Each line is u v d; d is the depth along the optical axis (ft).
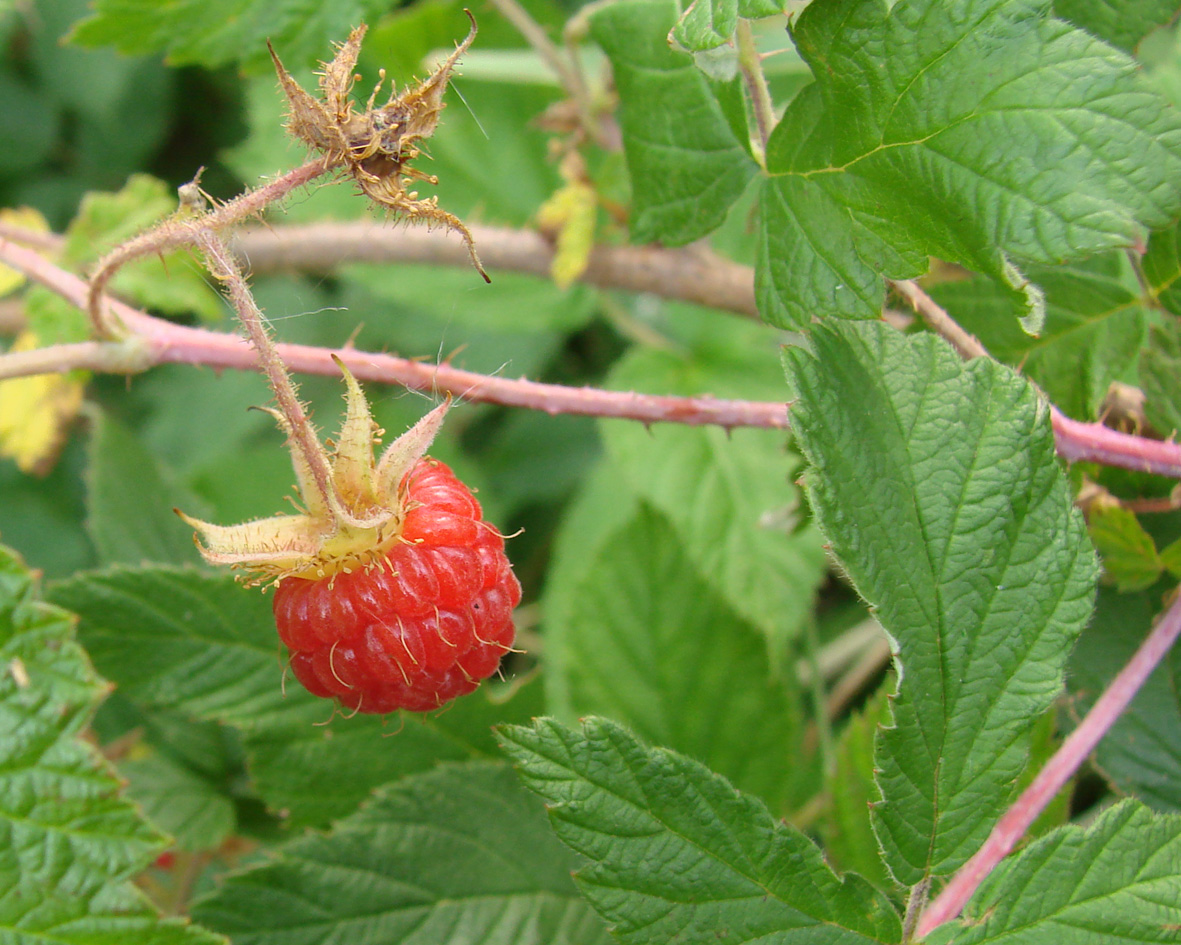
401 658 0.38
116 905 0.36
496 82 0.70
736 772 0.52
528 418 0.78
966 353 0.42
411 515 0.39
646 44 0.45
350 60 0.38
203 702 0.47
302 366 0.44
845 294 0.40
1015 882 0.38
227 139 0.86
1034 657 0.38
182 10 0.49
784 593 0.59
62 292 0.43
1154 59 0.61
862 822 0.49
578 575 0.65
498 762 0.46
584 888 0.37
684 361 0.66
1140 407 0.47
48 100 0.83
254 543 0.38
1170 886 0.37
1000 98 0.37
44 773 0.36
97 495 0.53
